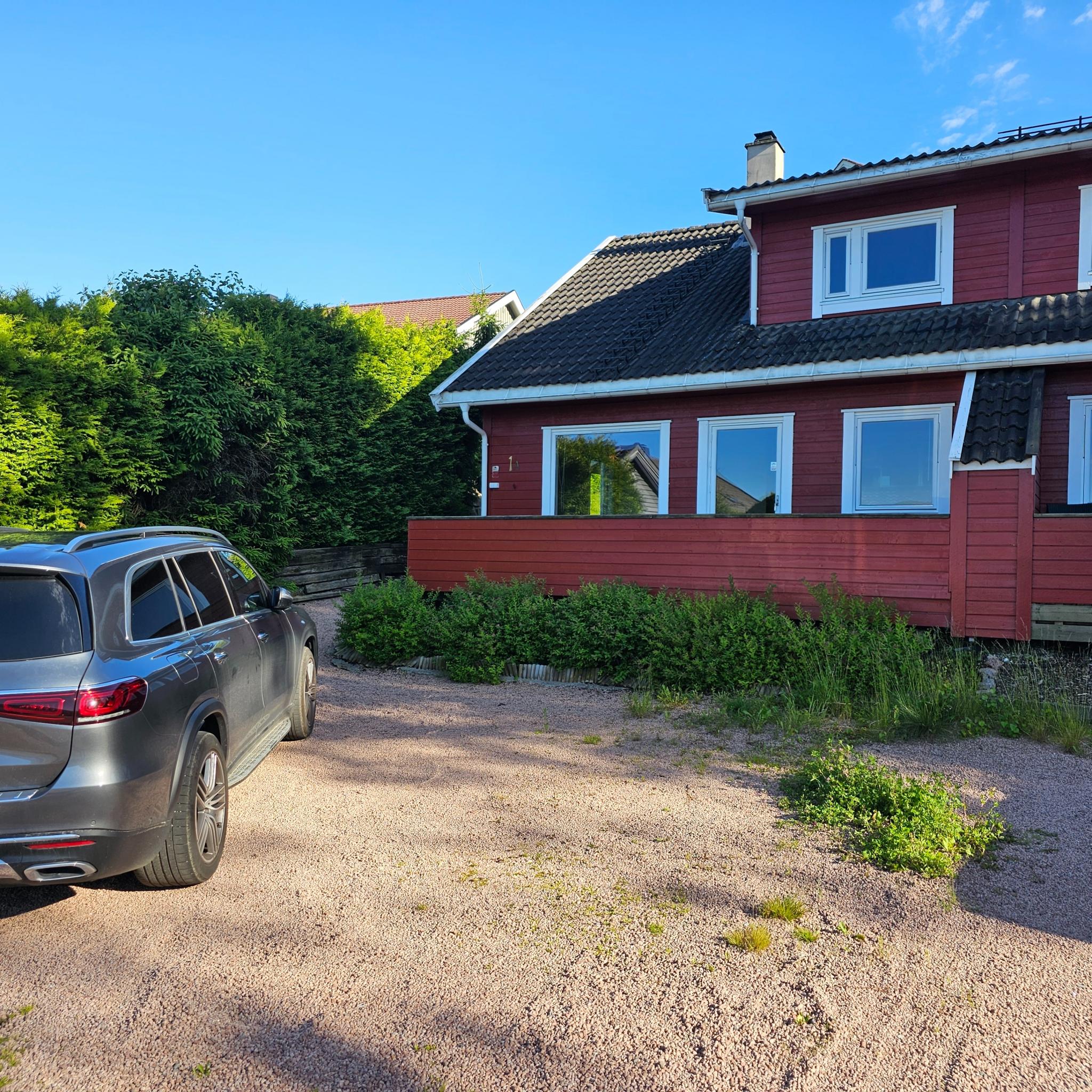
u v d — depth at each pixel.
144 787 3.66
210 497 12.66
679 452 13.14
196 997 3.21
